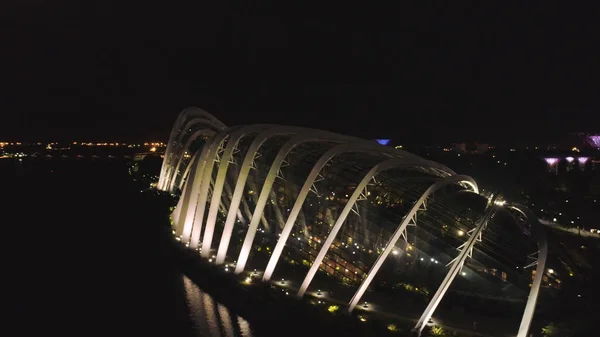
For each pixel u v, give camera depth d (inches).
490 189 5644.7
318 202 2551.7
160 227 3634.4
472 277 2193.7
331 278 2479.1
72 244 3314.5
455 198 2509.8
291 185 2689.5
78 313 2130.9
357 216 2431.1
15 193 5905.5
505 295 2139.5
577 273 2267.5
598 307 2006.6
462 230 2294.5
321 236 2522.1
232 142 2778.1
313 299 2222.0
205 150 3041.3
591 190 6127.0
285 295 2246.6
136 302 2265.0
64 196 5610.2
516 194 5477.4
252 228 2500.0
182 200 3378.4
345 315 2034.9
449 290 2199.8
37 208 4763.8
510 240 2283.5
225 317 2096.5
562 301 2047.2
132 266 2819.9
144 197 4672.7
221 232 3211.1
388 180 2578.7
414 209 2192.4
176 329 1967.3
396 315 2076.8
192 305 2225.6
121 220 4097.0
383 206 2436.0
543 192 5723.4
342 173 2603.3
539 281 1847.9
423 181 2618.1
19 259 2950.3
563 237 3604.8
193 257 2802.7
